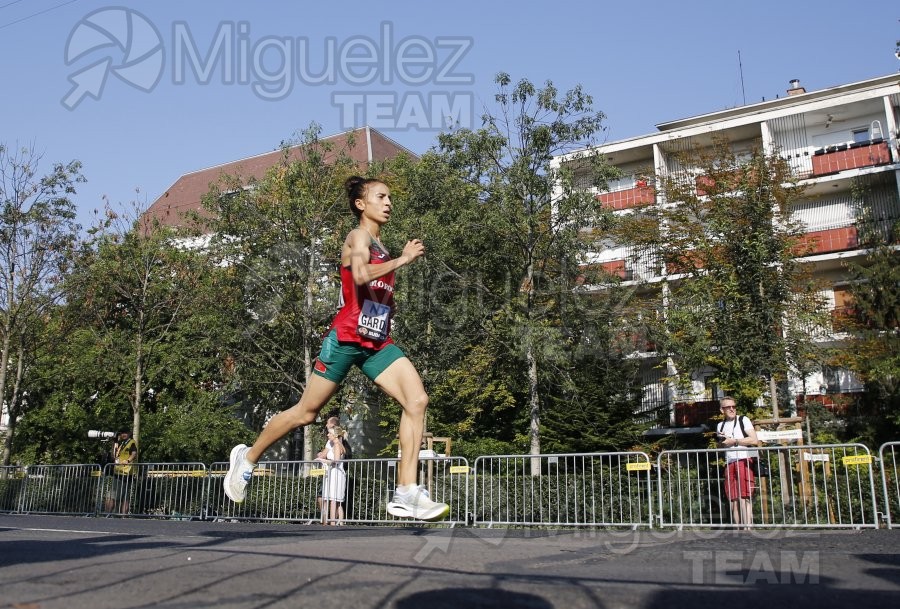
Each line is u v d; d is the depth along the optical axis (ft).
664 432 102.01
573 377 76.38
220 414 83.66
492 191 64.64
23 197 73.51
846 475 34.78
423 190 67.21
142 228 85.71
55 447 89.20
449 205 67.05
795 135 113.19
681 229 83.41
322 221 72.79
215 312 76.28
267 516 45.93
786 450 36.17
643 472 38.04
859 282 89.25
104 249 77.97
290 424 15.55
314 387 15.20
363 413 78.28
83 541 19.84
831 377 98.73
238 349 77.77
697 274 76.07
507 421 89.71
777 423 50.72
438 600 10.02
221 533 26.48
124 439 58.13
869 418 84.74
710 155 93.97
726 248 70.90
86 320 81.25
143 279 79.25
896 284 85.10
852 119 110.22
